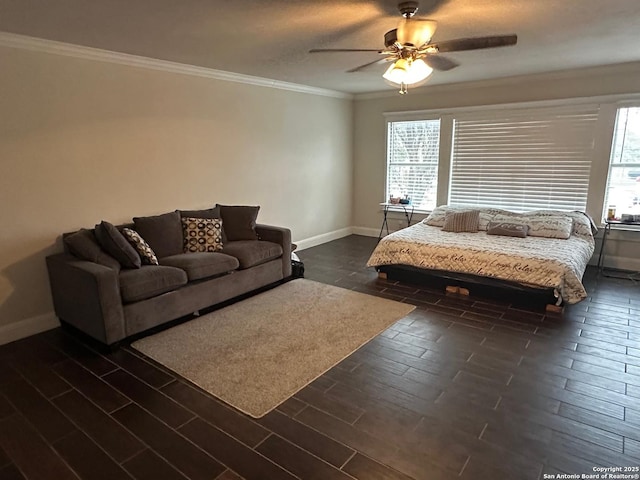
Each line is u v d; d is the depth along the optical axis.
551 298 3.71
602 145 4.82
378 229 7.02
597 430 2.14
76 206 3.59
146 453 2.03
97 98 3.62
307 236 6.30
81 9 2.51
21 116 3.18
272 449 2.04
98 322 3.01
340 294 4.23
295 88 5.61
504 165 5.57
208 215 4.41
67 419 2.30
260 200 5.41
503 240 4.47
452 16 2.75
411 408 2.35
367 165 6.92
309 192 6.20
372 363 2.86
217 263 3.75
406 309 3.81
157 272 3.31
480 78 5.27
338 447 2.05
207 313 3.74
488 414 2.29
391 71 2.77
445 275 4.29
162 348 3.10
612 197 4.93
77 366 2.87
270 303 3.98
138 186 4.04
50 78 3.30
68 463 1.97
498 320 3.55
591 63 4.37
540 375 2.67
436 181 6.22
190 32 3.04
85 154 3.60
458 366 2.80
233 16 2.68
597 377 2.64
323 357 2.94
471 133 5.75
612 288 4.30
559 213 4.88
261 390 2.55
